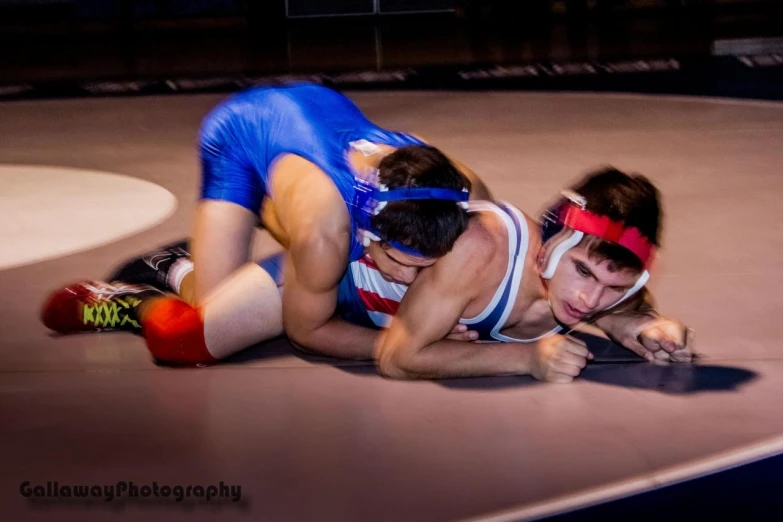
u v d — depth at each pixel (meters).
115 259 4.23
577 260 2.74
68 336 3.43
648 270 2.79
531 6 14.30
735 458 2.51
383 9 15.37
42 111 8.35
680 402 2.83
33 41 13.54
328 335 3.13
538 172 5.62
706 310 3.51
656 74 9.36
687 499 2.34
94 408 2.86
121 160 6.39
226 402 2.89
